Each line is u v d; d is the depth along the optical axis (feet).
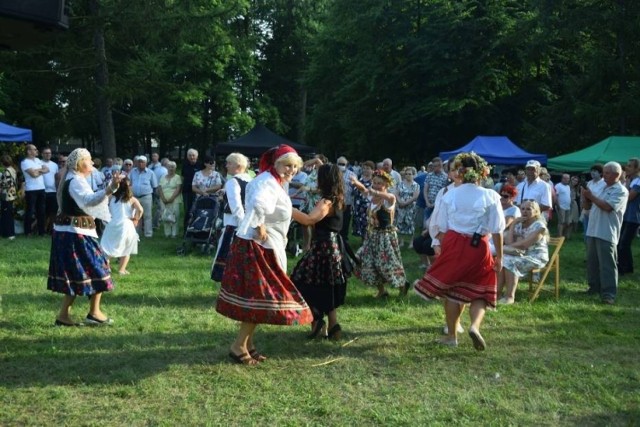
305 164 34.81
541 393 14.65
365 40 102.73
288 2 136.05
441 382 15.30
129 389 14.25
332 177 18.21
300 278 18.57
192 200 43.91
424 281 17.83
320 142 124.88
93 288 18.80
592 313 23.27
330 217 18.52
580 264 35.68
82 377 15.01
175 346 17.71
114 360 16.34
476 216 17.46
